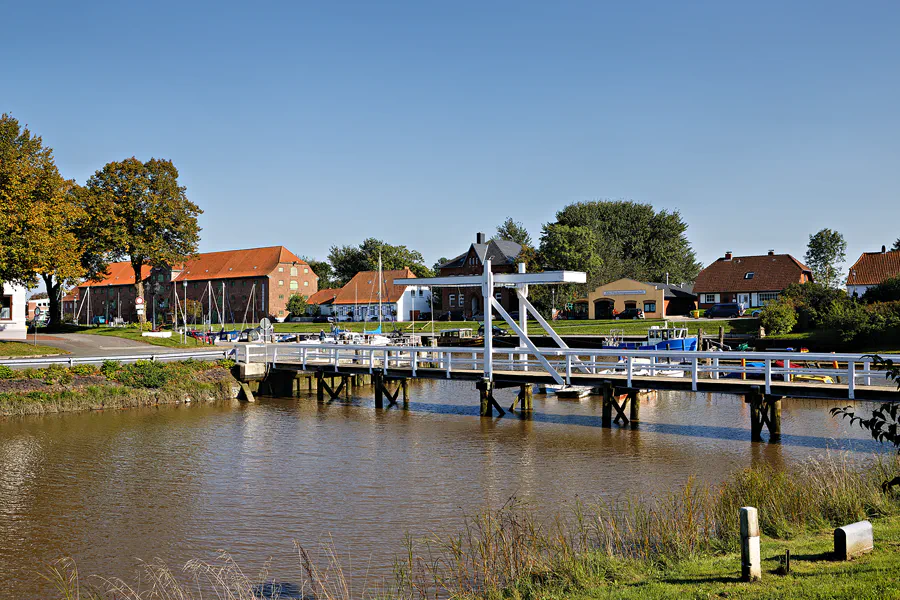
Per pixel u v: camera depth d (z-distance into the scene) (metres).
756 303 78.75
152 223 63.22
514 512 16.69
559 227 82.56
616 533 13.62
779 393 23.98
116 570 13.87
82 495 18.70
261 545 15.05
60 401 31.88
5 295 49.59
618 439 25.03
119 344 49.38
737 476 15.64
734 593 8.86
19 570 13.92
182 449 24.08
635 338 56.09
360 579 13.12
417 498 18.20
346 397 37.00
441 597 12.04
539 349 28.75
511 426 27.84
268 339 64.81
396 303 98.31
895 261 70.44
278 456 23.00
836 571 9.28
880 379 31.03
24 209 42.88
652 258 108.25
